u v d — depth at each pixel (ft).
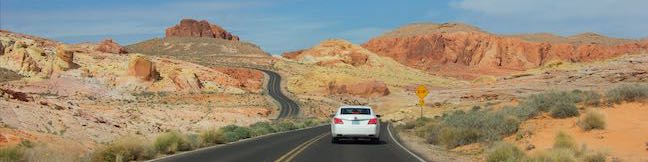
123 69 554.05
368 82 614.34
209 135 87.35
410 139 104.63
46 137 90.99
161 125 227.20
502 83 568.00
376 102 566.36
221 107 408.26
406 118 283.18
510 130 78.43
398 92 640.58
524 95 424.05
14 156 49.01
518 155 54.65
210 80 607.78
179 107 358.64
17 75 465.88
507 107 100.94
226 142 92.12
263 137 110.42
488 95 449.06
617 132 64.54
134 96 463.83
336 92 632.38
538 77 559.79
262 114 400.88
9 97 144.56
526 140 71.00
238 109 391.04
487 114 91.15
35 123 126.31
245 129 113.09
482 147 72.59
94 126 147.74
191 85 536.42
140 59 531.50
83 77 510.58
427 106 346.95
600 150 53.93
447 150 77.36
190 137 82.58
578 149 55.77
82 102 317.22
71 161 53.42
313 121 249.34
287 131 145.89
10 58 494.18
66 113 151.64
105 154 58.34
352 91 616.39
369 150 73.97
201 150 74.23
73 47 622.13
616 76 467.11
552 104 83.92
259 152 70.33
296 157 63.16
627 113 76.02
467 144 79.10
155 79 529.45
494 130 79.61
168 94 491.72
